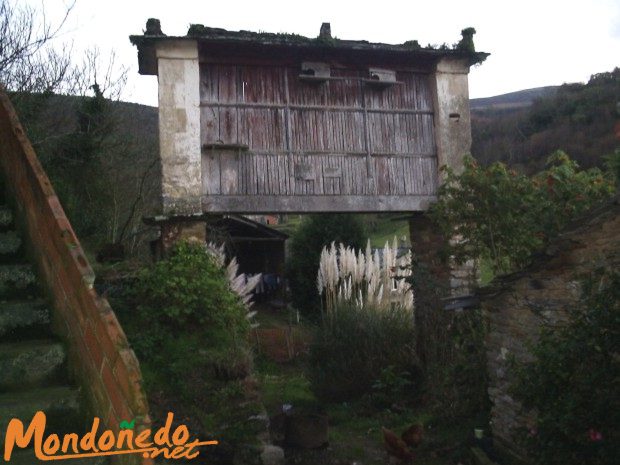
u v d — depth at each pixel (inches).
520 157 1179.9
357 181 327.3
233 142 308.0
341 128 329.4
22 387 110.6
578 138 1112.8
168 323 239.1
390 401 336.2
